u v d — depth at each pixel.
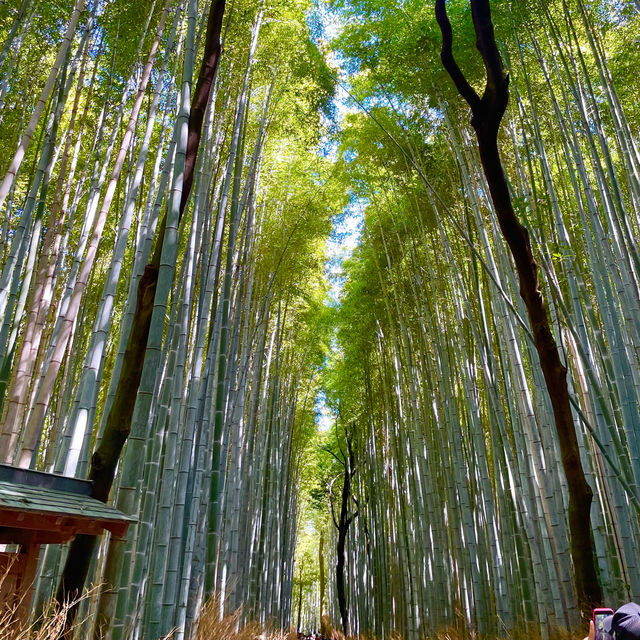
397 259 8.92
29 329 3.79
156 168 4.45
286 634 8.88
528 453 4.91
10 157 5.39
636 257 4.29
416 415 7.89
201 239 4.66
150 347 2.68
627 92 5.96
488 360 6.07
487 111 3.45
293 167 7.99
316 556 25.61
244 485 7.31
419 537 8.05
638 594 3.77
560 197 6.37
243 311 7.13
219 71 5.39
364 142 7.43
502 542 6.60
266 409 8.90
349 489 13.45
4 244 5.04
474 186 5.82
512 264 5.59
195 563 4.43
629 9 5.52
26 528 2.00
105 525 2.32
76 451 2.98
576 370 5.96
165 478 3.28
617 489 4.02
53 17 4.91
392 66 6.25
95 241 3.47
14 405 3.58
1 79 5.11
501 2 5.36
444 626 6.65
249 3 5.31
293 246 8.30
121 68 5.29
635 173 4.64
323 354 13.05
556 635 4.16
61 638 2.26
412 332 9.09
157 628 2.95
